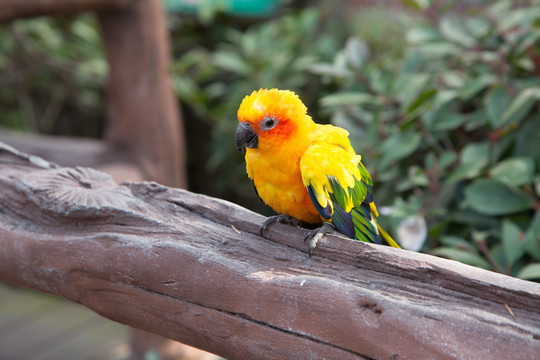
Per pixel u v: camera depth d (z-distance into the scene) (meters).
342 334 1.22
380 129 2.82
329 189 1.61
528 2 3.05
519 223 2.50
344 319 1.21
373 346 1.18
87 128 6.57
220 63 4.84
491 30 2.96
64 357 3.70
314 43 5.01
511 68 2.85
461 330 1.10
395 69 3.39
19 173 1.76
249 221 1.53
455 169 2.58
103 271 1.51
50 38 5.48
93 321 4.16
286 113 1.61
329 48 4.36
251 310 1.33
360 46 3.32
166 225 1.53
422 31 3.17
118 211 1.56
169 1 5.36
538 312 1.12
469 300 1.19
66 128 6.52
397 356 1.15
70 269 1.56
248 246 1.47
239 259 1.44
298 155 1.64
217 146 5.36
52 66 5.64
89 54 5.65
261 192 1.76
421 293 1.23
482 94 2.95
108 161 3.87
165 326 1.48
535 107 2.79
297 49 4.90
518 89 2.59
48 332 4.01
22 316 4.23
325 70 3.21
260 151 1.66
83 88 5.99
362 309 1.20
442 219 2.62
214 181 6.28
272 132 1.61
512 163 2.35
